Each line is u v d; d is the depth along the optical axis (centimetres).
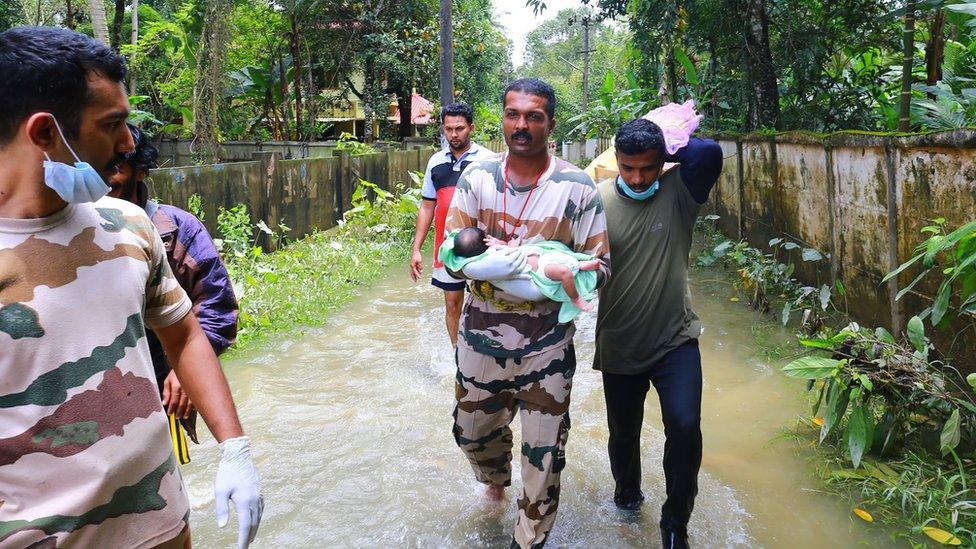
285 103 1948
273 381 527
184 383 202
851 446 382
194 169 781
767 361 558
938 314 391
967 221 432
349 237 1019
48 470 156
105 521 163
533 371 295
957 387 423
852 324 420
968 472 377
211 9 1480
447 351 593
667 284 312
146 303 193
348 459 411
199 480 387
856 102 943
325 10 1984
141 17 2019
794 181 738
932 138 458
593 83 4334
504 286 284
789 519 348
